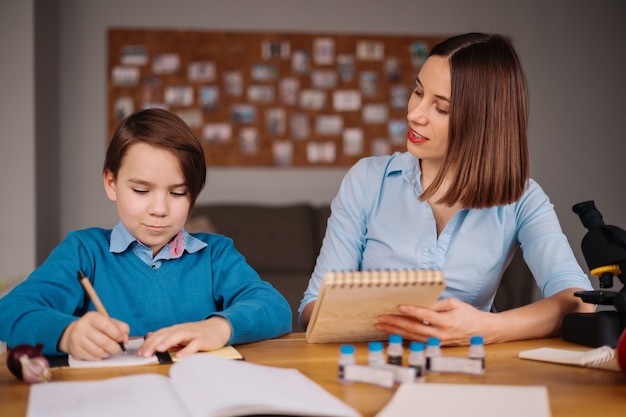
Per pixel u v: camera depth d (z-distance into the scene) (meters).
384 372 1.00
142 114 1.34
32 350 1.02
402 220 1.60
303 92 4.94
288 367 1.13
